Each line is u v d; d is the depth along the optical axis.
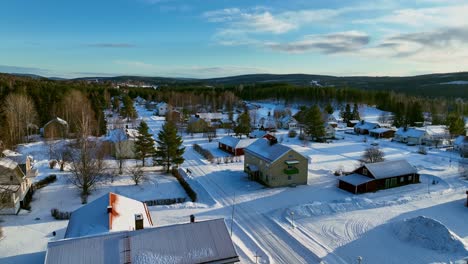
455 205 40.19
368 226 33.97
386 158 66.81
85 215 27.20
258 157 50.31
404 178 48.88
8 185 36.78
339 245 30.02
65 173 50.59
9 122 72.19
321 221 35.38
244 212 37.91
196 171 55.00
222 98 171.75
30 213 36.59
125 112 121.38
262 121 112.62
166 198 42.41
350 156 69.19
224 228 23.95
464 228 33.62
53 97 100.19
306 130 89.94
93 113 85.81
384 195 44.19
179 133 95.25
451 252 28.39
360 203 40.16
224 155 68.00
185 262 21.52
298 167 48.19
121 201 28.94
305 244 30.16
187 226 23.59
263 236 31.98
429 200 42.03
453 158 67.25
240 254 28.25
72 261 20.56
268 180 47.50
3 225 33.50
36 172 44.28
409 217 36.28
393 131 95.88
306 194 44.31
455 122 87.94
